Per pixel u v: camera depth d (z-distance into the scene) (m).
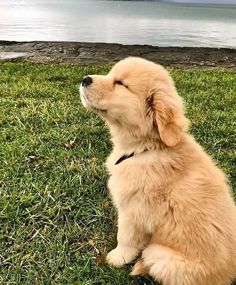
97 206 0.62
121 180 0.48
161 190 0.46
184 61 2.04
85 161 0.74
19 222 0.57
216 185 0.47
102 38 3.88
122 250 0.52
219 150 0.80
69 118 0.93
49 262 0.52
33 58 1.92
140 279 0.50
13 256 0.52
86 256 0.53
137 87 0.47
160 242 0.47
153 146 0.47
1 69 1.46
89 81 0.49
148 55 2.15
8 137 0.83
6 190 0.64
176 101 0.47
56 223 0.58
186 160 0.47
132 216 0.48
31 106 0.99
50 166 0.72
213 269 0.44
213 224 0.44
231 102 1.11
